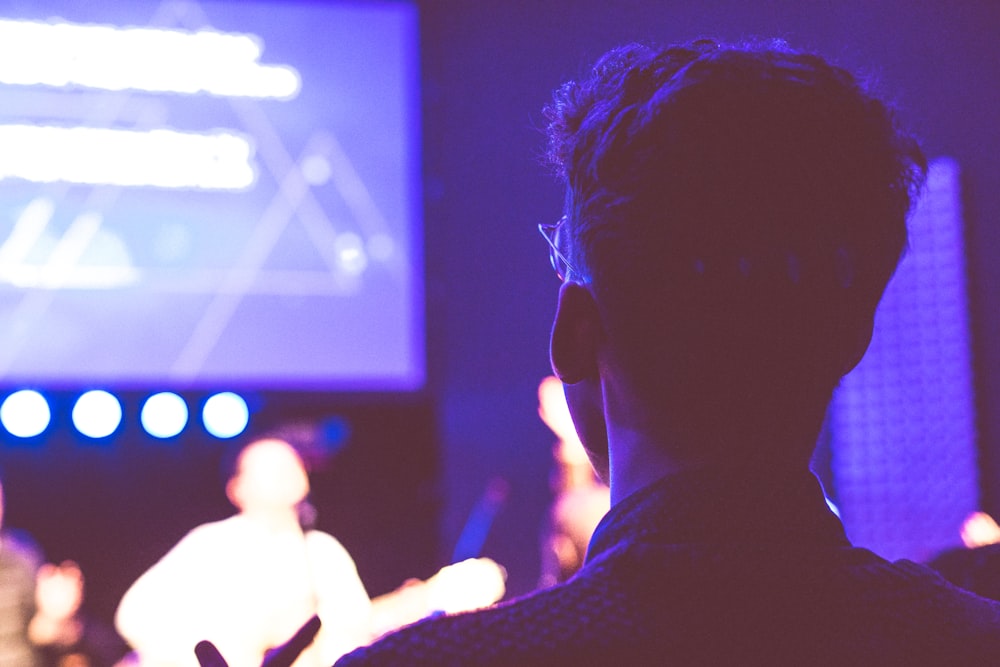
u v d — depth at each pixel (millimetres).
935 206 4008
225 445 5367
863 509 4094
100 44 4879
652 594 493
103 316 4801
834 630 494
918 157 577
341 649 3275
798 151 520
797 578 499
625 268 525
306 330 4984
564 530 3059
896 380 4090
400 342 5066
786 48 593
